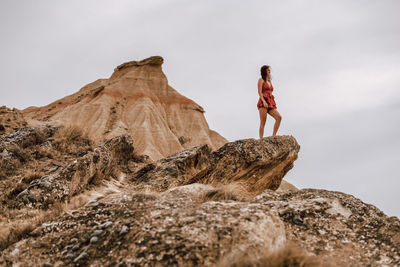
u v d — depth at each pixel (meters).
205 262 4.29
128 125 81.12
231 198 7.97
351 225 6.46
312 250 5.54
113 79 114.38
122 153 13.87
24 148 13.80
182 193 7.79
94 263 4.82
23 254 5.44
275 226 5.45
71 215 6.54
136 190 10.52
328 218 6.64
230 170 12.14
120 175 12.66
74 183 9.50
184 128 94.56
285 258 4.07
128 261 4.54
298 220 6.51
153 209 6.29
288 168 13.91
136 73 108.38
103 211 6.48
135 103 91.81
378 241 5.87
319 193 8.26
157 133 79.25
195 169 11.84
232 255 4.33
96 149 11.32
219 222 5.12
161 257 4.44
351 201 7.53
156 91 105.44
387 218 6.72
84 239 5.56
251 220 5.18
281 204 7.35
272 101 12.63
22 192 8.60
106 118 78.81
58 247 5.56
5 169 11.49
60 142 15.35
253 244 4.63
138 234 5.11
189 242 4.63
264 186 12.91
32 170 11.93
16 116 22.53
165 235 4.89
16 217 7.68
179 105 102.75
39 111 93.50
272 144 12.55
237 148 12.42
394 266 5.11
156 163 12.43
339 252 5.49
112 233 5.41
